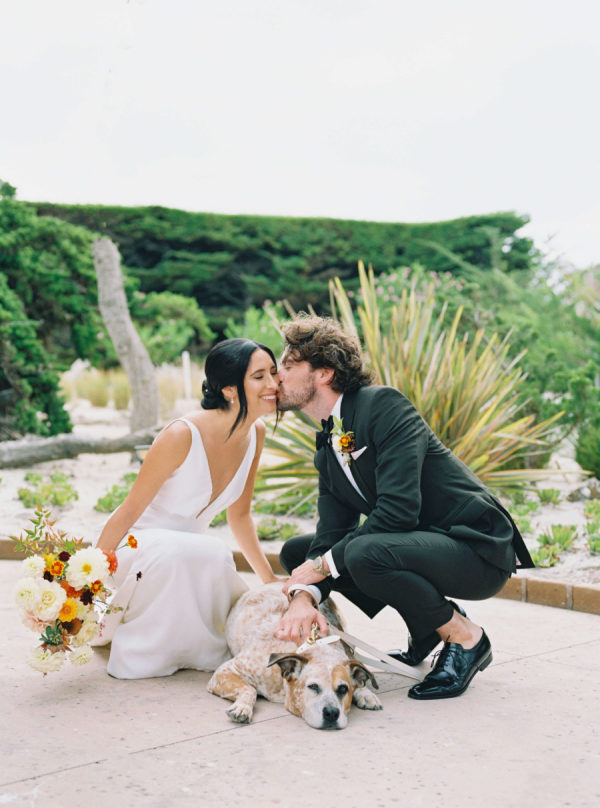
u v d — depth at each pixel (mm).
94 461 10266
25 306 11617
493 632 4434
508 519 3689
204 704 3379
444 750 2914
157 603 3713
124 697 3455
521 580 5133
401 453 3512
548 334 10820
